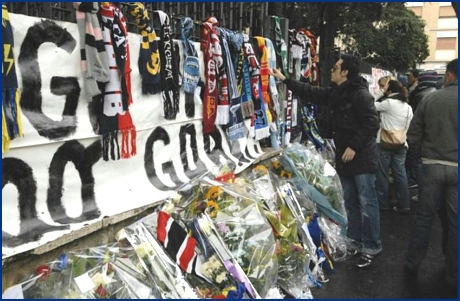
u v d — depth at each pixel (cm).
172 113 343
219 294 262
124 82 277
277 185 397
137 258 238
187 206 298
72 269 218
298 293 327
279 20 529
